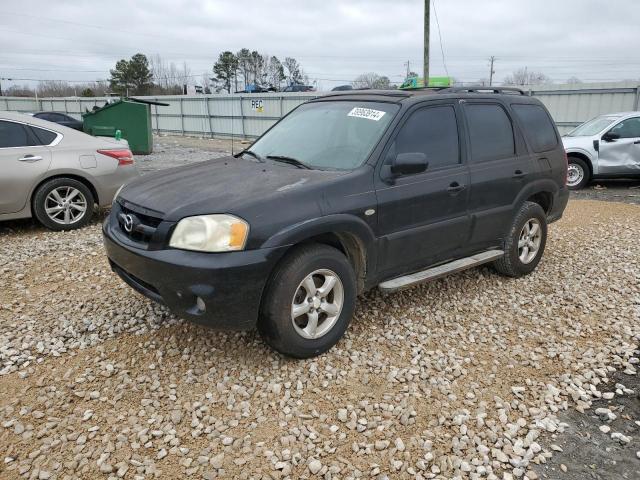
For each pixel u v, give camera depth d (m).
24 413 2.90
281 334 3.31
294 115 4.76
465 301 4.64
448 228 4.28
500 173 4.69
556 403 3.19
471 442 2.79
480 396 3.21
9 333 3.81
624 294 4.95
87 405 2.99
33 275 5.02
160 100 33.94
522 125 5.10
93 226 7.02
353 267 3.86
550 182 5.29
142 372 3.34
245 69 74.06
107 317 4.09
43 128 6.69
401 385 3.29
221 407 3.01
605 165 11.35
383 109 4.12
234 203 3.20
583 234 7.27
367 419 2.95
